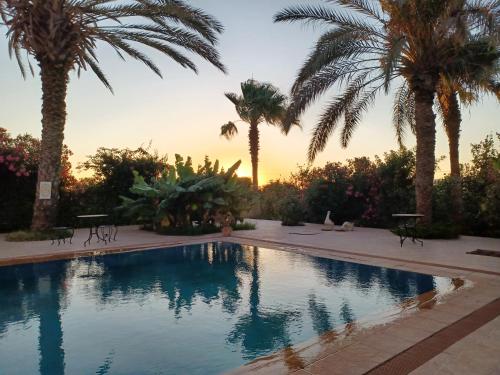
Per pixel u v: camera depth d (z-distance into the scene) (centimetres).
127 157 1658
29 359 338
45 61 1117
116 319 449
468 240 1082
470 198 1296
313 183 1769
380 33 1110
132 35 1204
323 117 1236
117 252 919
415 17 975
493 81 1175
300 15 1097
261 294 552
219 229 1342
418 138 1133
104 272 714
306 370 283
